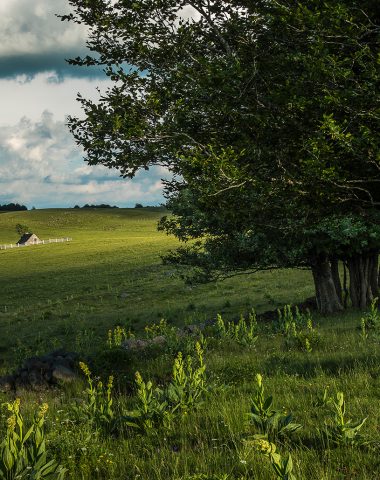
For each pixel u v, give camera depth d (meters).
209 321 26.08
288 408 7.79
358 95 7.91
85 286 57.22
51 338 31.59
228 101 8.72
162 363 12.90
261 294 40.00
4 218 197.62
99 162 9.55
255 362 12.29
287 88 8.19
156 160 9.79
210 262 24.33
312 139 7.91
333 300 25.42
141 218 193.50
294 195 9.03
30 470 4.93
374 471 5.12
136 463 5.98
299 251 22.22
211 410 7.85
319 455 5.68
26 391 11.80
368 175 8.70
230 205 9.27
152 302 43.66
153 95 9.17
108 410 7.83
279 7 8.33
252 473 5.38
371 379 8.81
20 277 71.88
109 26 9.99
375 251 26.06
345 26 8.41
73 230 171.75
